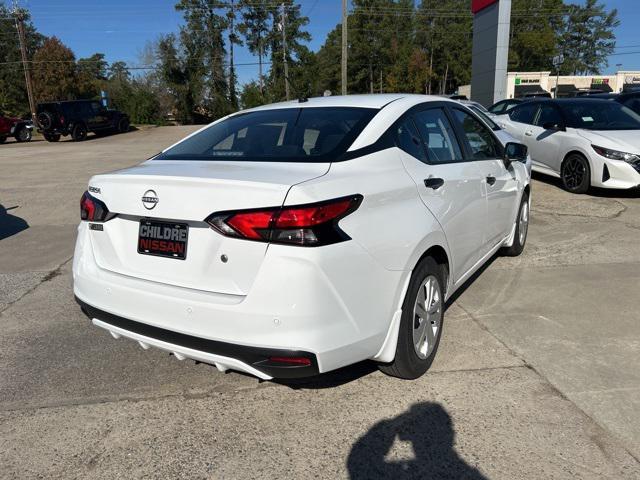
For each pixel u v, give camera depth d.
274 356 2.37
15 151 22.27
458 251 3.55
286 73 67.38
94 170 14.22
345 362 2.54
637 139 8.30
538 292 4.59
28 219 8.23
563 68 92.75
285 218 2.32
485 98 25.97
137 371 3.40
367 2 76.50
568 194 8.84
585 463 2.43
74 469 2.49
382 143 3.00
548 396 2.97
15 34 62.78
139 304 2.69
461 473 2.40
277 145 3.05
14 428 2.81
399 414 2.85
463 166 3.70
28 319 4.27
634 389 3.03
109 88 60.06
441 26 80.06
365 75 79.44
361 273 2.53
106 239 2.91
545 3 90.56
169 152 3.41
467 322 4.00
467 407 2.89
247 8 66.25
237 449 2.61
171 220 2.62
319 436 2.69
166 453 2.59
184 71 60.72
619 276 4.94
